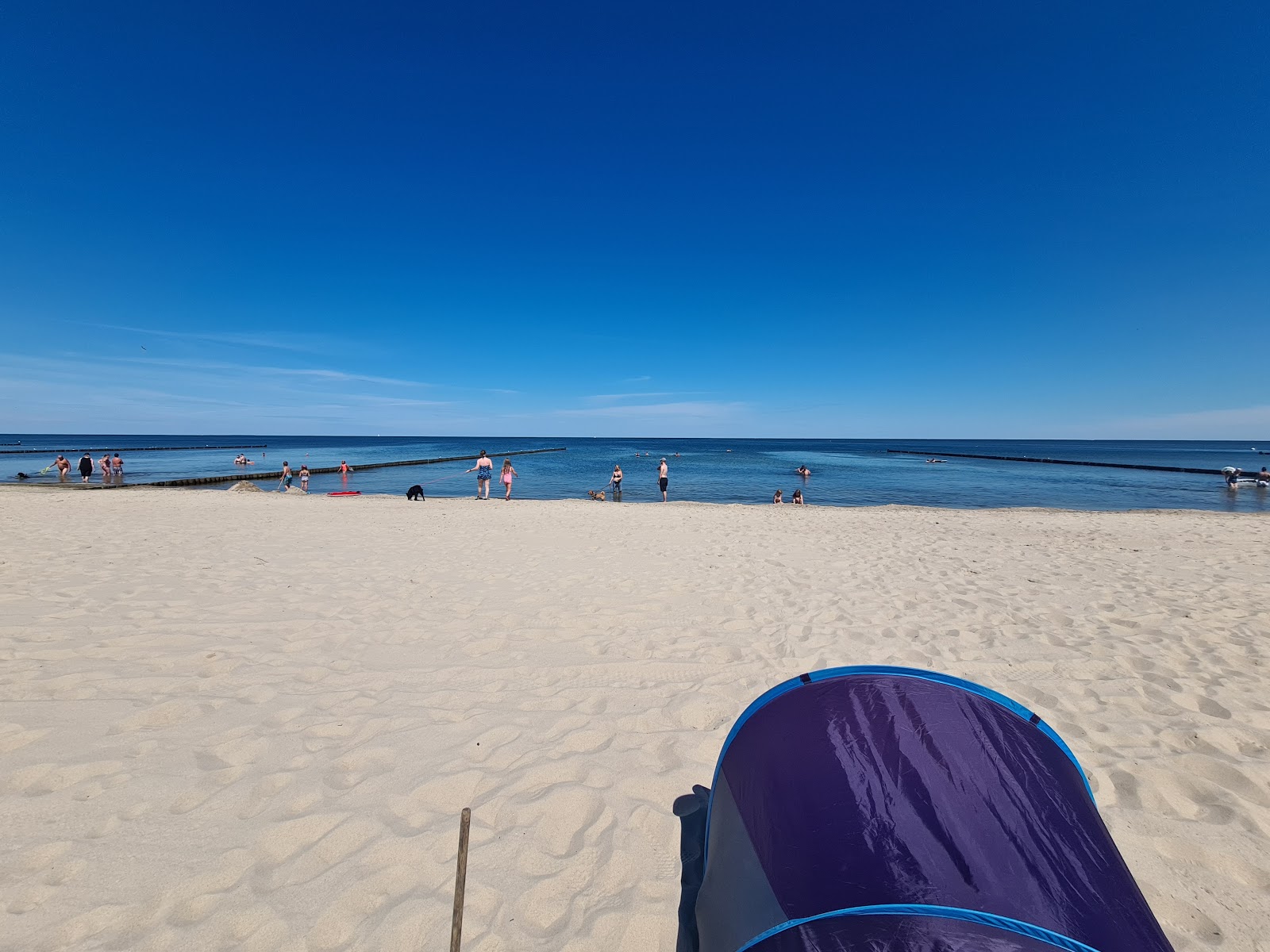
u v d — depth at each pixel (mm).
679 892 2406
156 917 2205
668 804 2973
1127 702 4055
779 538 10570
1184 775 3182
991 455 74062
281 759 3262
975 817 1739
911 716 2109
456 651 4898
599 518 13289
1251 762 3289
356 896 2342
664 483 20828
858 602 6414
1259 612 6043
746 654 4953
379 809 2867
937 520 13445
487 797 2990
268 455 61188
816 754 2045
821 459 62969
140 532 9977
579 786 3104
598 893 2396
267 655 4680
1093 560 8648
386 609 5926
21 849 2512
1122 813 2885
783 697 2389
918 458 64812
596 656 4855
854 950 1472
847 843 1723
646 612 6027
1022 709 2291
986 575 7660
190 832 2656
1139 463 55000
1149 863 2562
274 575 7125
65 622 5242
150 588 6379
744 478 35375
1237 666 4641
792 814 1886
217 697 3967
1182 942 2174
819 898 1623
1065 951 1413
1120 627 5609
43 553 7984
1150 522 13094
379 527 11359
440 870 2494
